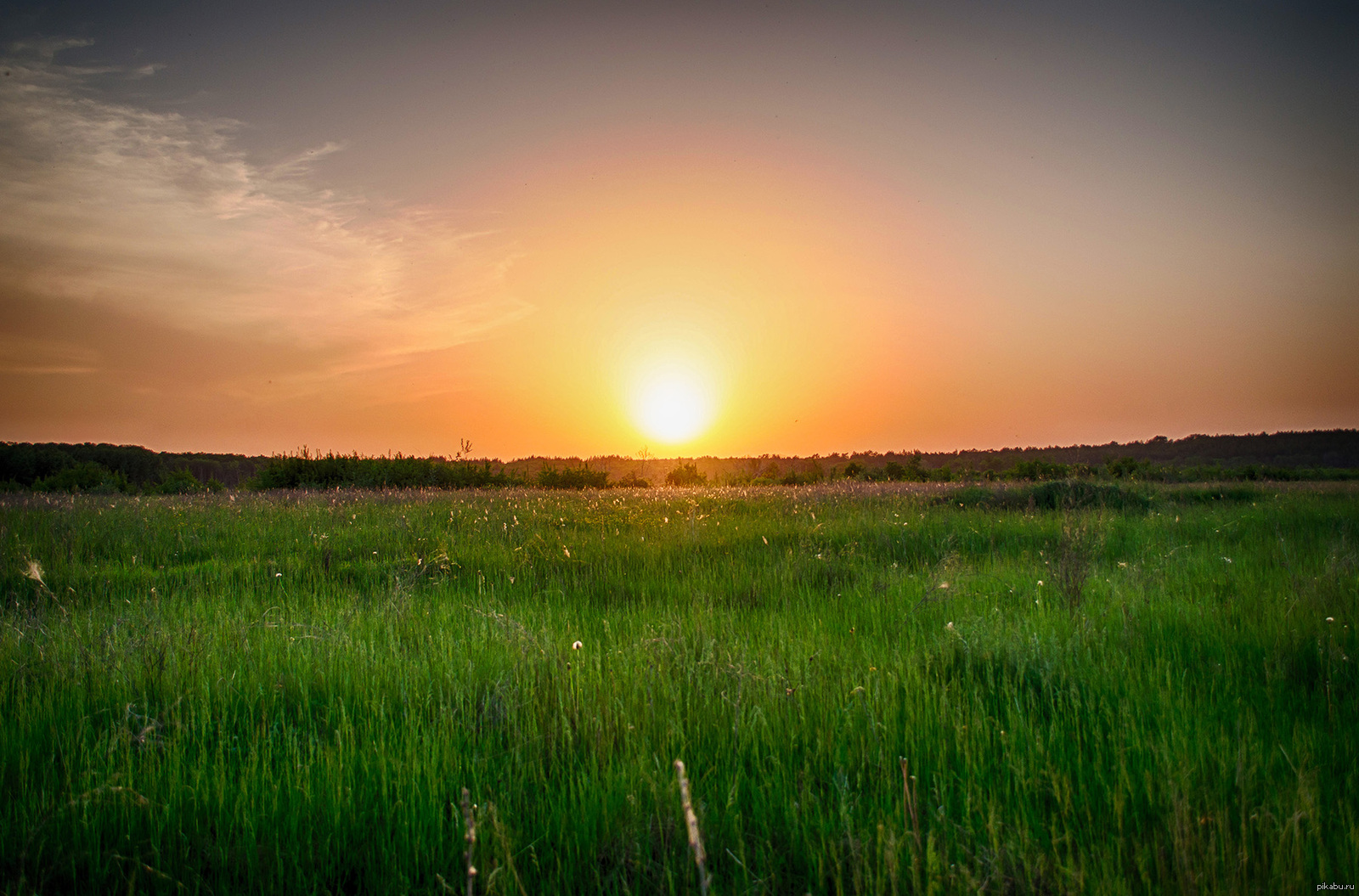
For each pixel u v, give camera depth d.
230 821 2.63
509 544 9.22
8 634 4.77
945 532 9.98
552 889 2.27
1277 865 2.23
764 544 9.19
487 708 3.41
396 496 16.22
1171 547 8.51
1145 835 2.51
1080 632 4.61
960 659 4.30
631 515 12.40
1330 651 4.05
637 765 2.88
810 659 4.24
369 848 2.49
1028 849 2.41
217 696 3.73
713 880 2.33
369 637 4.84
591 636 5.08
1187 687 3.79
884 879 2.23
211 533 9.82
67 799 2.70
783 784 2.78
